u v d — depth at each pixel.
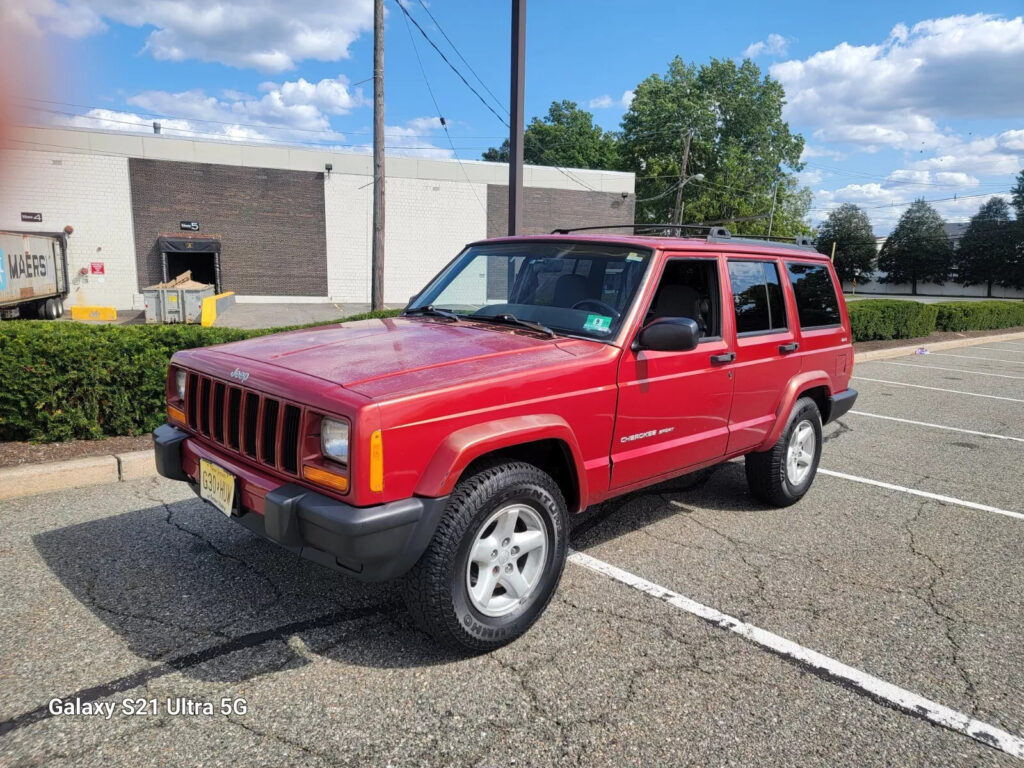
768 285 4.66
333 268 33.47
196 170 30.45
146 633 3.07
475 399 2.83
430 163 34.31
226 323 24.05
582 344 3.48
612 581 3.80
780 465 4.86
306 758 2.32
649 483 3.87
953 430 8.34
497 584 3.10
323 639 3.07
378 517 2.52
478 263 4.46
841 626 3.40
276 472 2.81
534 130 67.25
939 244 73.81
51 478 4.87
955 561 4.29
